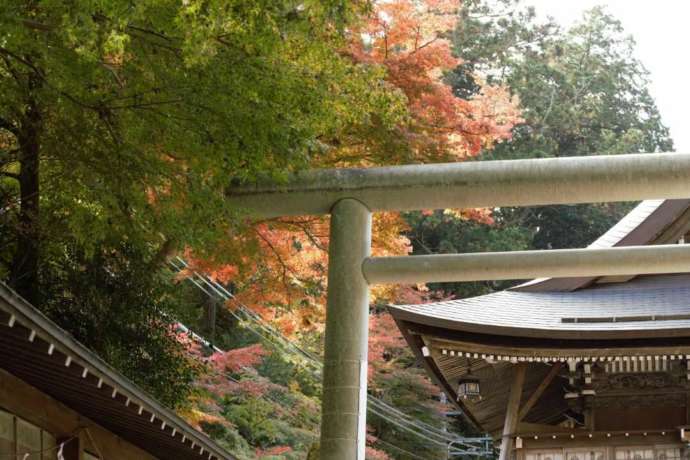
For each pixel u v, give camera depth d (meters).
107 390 7.80
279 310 14.84
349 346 10.92
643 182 10.63
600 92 45.72
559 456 16.61
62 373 7.46
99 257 12.27
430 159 12.88
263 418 23.56
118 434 9.87
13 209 11.90
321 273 14.29
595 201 10.91
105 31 7.77
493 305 16.97
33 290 11.55
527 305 17.12
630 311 16.48
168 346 13.52
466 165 11.08
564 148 44.50
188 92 9.11
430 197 11.05
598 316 16.42
